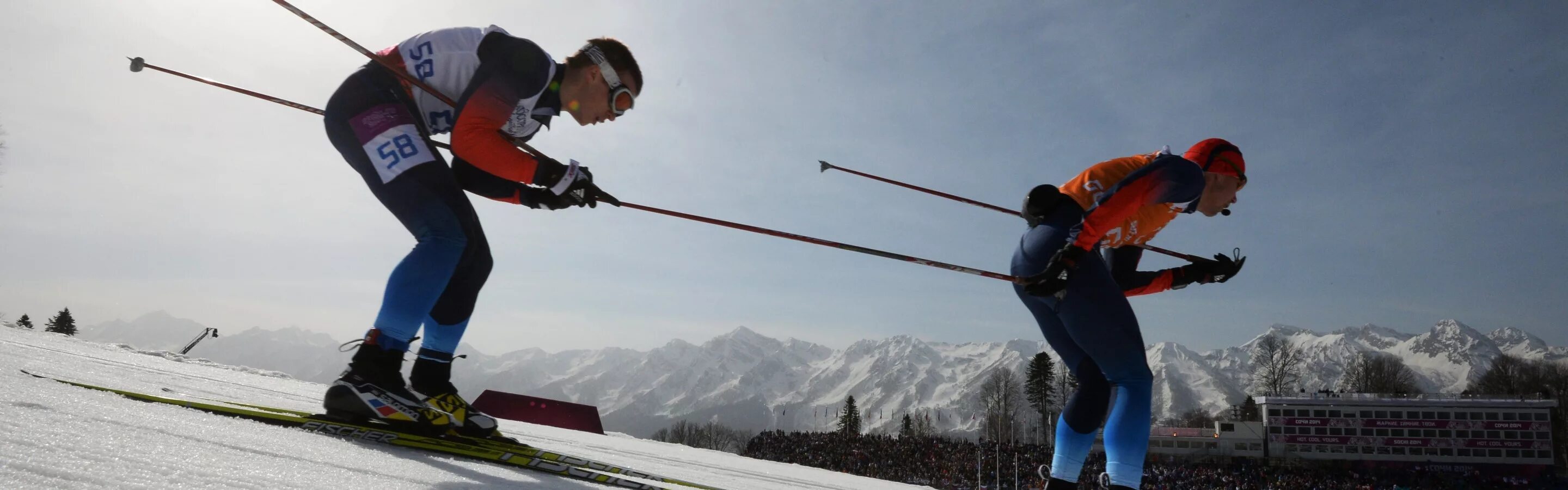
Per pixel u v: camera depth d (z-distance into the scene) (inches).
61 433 44.9
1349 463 2404.0
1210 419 4325.8
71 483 34.4
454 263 90.8
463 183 110.7
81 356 138.3
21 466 34.9
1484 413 2358.5
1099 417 95.4
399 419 85.2
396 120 93.0
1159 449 2541.8
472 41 96.0
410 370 97.4
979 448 1585.9
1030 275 100.3
